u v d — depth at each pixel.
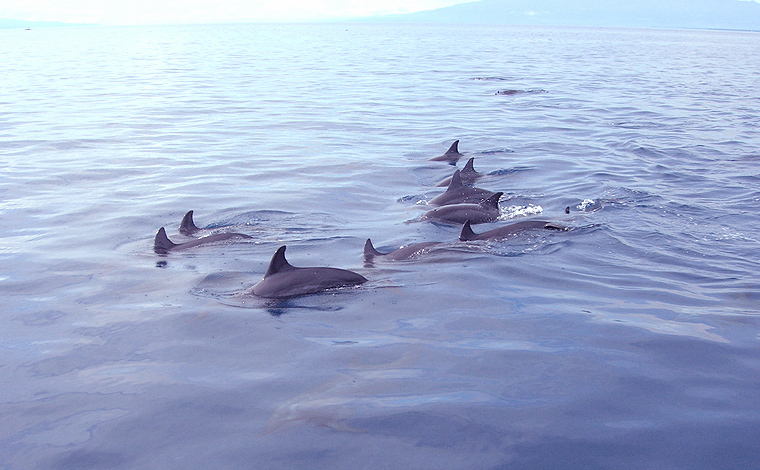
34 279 9.20
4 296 8.59
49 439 5.40
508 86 37.59
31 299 8.49
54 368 6.63
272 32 182.88
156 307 8.16
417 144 20.12
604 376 6.29
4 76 42.72
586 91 35.31
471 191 13.71
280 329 7.48
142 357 6.84
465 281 8.97
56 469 5.01
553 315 7.79
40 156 18.00
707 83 40.69
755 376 6.29
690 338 7.12
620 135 21.41
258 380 6.29
